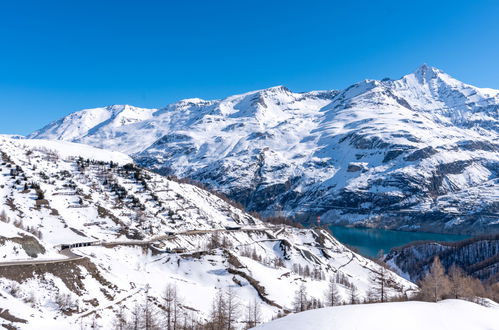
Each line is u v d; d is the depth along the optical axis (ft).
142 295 458.91
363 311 223.92
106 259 591.78
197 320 425.69
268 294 569.64
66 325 349.82
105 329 366.43
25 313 341.62
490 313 259.60
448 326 220.23
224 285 590.14
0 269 391.45
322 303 538.06
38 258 472.03
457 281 480.64
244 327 425.28
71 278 430.61
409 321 215.31
